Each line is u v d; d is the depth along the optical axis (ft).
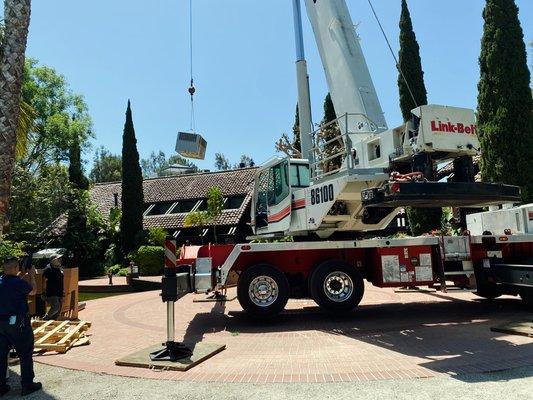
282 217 34.30
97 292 68.13
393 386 17.06
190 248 35.47
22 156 41.86
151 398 16.88
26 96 107.96
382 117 31.53
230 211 98.94
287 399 16.16
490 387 16.48
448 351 21.85
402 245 31.96
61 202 98.73
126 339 27.81
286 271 32.37
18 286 18.61
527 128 55.26
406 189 24.62
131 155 99.91
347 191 29.14
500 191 26.76
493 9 57.77
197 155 39.34
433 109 26.27
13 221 91.35
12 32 23.86
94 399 17.10
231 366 20.72
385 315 32.81
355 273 31.35
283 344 24.75
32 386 18.44
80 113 116.67
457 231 39.65
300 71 39.11
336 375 18.69
